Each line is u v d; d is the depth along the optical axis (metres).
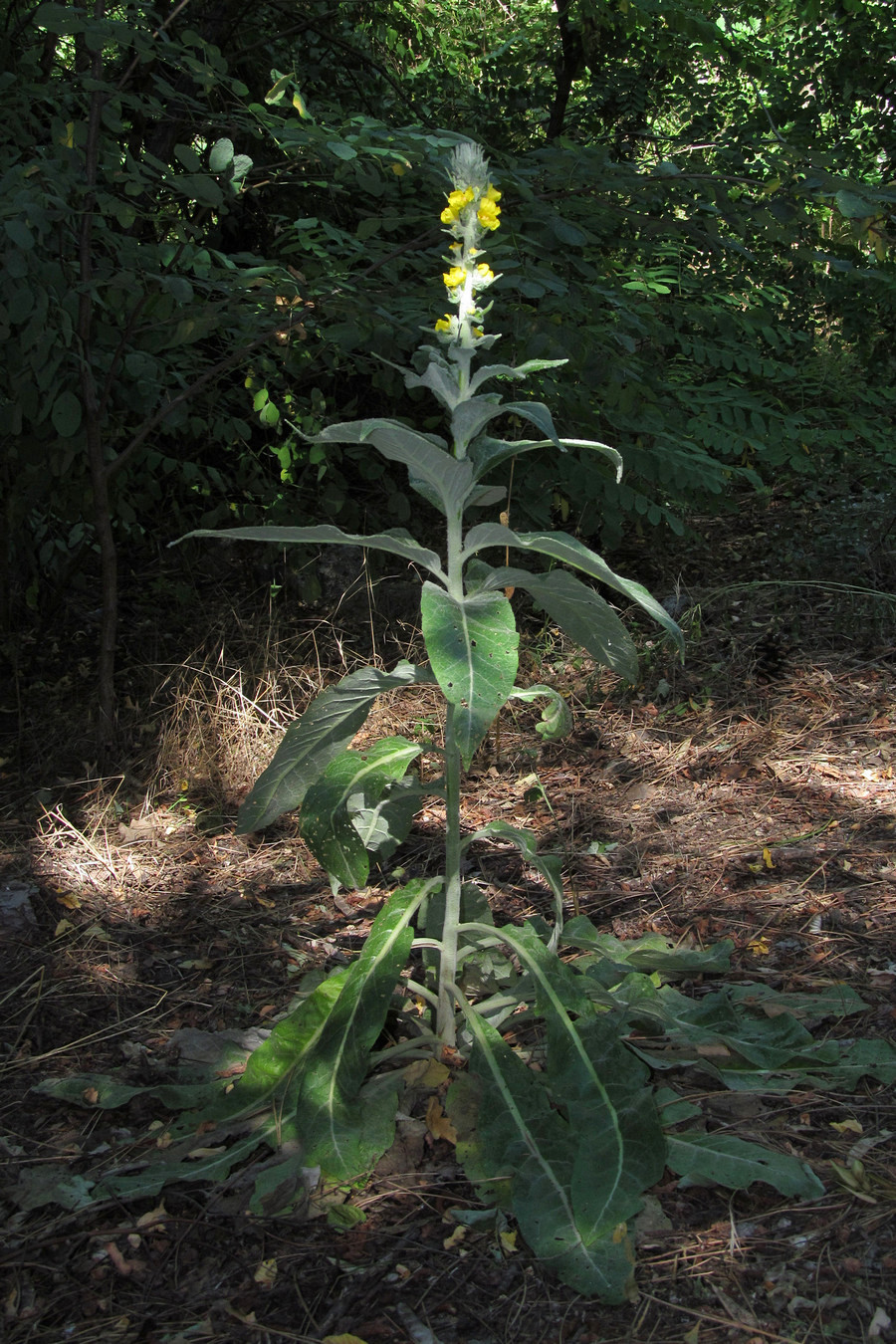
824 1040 2.57
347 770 2.38
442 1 9.12
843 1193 2.12
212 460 6.56
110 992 3.05
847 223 4.66
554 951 2.61
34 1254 2.10
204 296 5.09
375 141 4.46
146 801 4.24
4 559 5.59
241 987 3.06
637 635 5.39
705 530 7.11
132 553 6.76
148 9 4.51
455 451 2.21
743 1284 1.93
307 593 5.61
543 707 4.81
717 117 7.88
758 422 5.57
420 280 5.39
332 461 6.00
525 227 4.80
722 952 2.91
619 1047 2.25
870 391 6.39
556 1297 1.93
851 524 6.24
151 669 5.29
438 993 2.69
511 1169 2.16
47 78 5.11
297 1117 2.28
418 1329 1.88
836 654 5.09
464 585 2.37
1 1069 2.71
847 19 7.48
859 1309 1.85
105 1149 2.40
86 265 4.30
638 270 6.27
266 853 3.89
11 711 5.23
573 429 5.45
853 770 4.09
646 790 4.11
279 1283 2.00
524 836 2.47
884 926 3.07
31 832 4.08
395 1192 2.21
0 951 3.25
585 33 7.26
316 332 5.23
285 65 7.08
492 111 8.45
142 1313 1.95
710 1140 2.24
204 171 4.38
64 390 4.44
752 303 7.02
